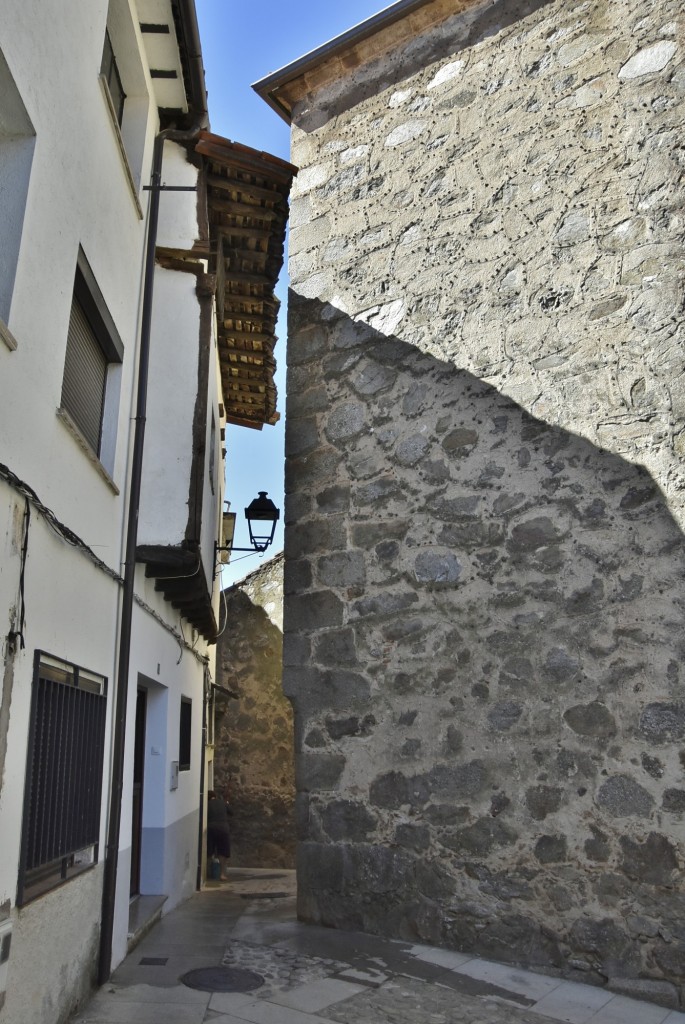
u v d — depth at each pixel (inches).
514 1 215.9
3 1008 107.9
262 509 309.6
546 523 180.9
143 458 215.3
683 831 150.3
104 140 172.7
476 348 201.8
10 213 123.3
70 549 146.1
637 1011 142.3
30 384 126.6
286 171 242.5
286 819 439.2
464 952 171.6
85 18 157.1
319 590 213.3
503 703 178.1
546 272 193.9
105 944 158.6
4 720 111.3
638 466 171.0
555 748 169.2
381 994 148.1
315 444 225.1
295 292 242.1
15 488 114.9
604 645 167.2
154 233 217.0
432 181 220.7
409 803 186.7
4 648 111.8
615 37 195.2
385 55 240.2
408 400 210.5
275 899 273.6
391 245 224.7
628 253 182.1
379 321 221.8
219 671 468.4
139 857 244.8
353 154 240.4
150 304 210.5
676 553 161.9
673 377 169.8
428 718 188.2
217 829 380.2
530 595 179.5
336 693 203.8
